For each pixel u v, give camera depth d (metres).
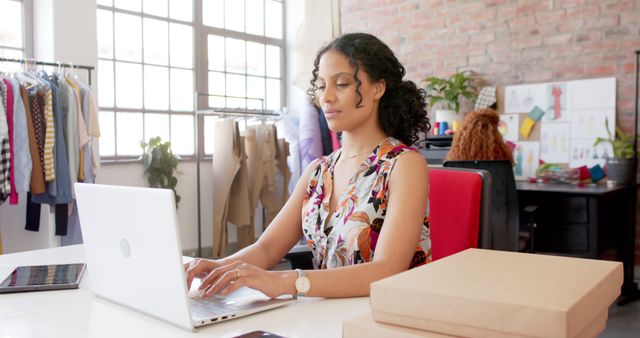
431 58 4.64
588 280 0.65
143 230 0.86
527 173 4.12
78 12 3.92
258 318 0.91
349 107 1.28
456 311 0.59
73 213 3.58
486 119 2.98
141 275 0.90
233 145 4.55
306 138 4.72
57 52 3.82
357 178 1.28
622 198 3.62
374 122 1.33
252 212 4.76
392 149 1.28
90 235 1.01
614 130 3.77
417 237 1.17
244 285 0.96
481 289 0.62
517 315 0.55
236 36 5.37
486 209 1.43
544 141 4.05
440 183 1.47
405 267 1.13
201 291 1.02
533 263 0.76
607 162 3.68
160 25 4.79
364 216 1.24
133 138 4.62
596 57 3.85
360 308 0.97
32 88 3.24
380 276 1.07
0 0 3.83
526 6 4.14
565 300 0.56
